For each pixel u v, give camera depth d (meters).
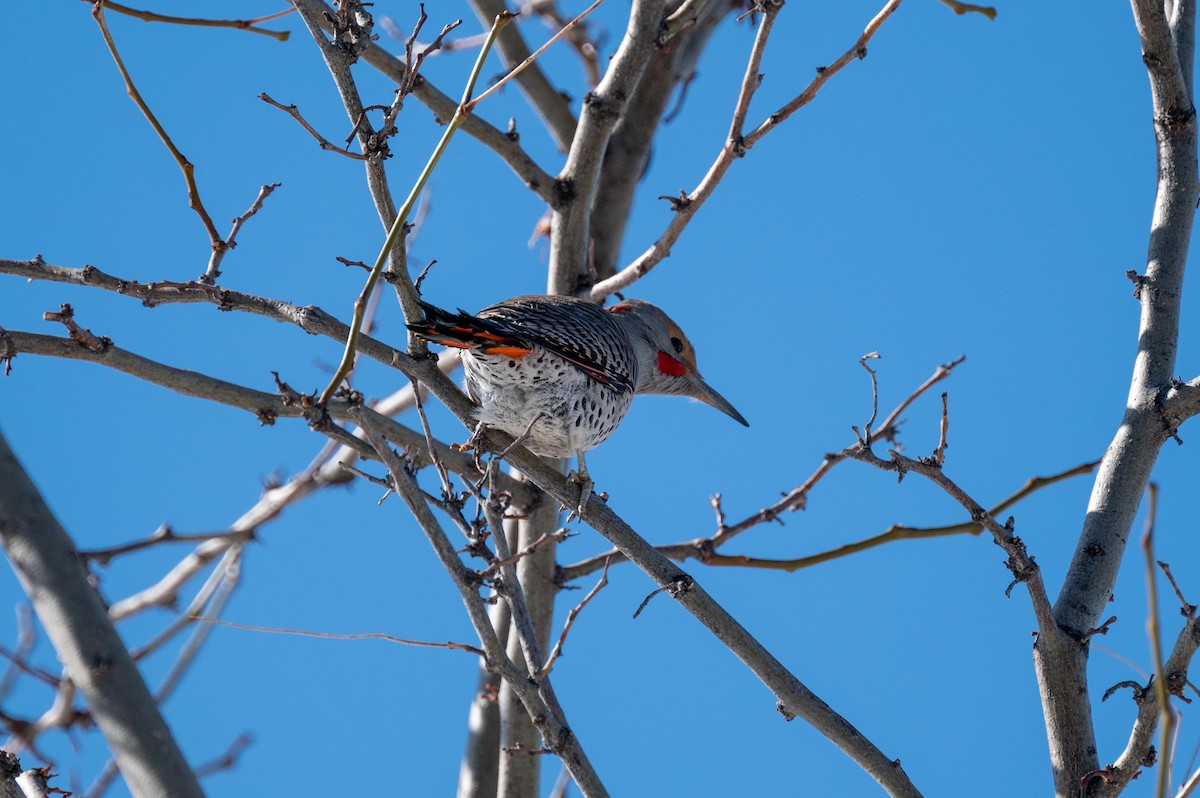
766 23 10.47
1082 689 9.32
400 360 9.48
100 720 7.28
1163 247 10.23
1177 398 9.73
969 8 11.28
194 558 13.52
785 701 9.06
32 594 7.65
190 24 10.77
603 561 12.02
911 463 8.84
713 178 11.12
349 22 8.49
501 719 11.64
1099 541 9.64
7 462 8.01
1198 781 7.96
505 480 11.84
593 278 12.55
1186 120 10.33
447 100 12.14
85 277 9.15
